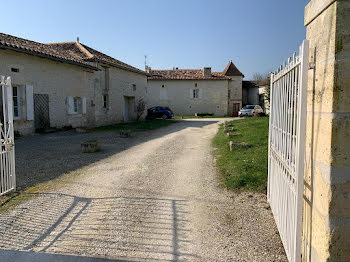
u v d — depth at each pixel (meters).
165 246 3.04
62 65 15.09
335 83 1.80
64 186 5.15
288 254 2.57
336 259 1.89
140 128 16.88
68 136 12.86
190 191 4.83
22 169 6.45
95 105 18.36
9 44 11.16
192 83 33.53
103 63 18.75
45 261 2.75
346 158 1.82
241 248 2.99
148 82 33.69
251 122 16.55
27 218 3.75
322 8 1.94
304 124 2.14
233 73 35.94
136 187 5.09
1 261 2.75
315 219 2.11
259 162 6.23
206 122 22.12
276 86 3.49
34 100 13.24
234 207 4.09
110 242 3.12
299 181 2.19
